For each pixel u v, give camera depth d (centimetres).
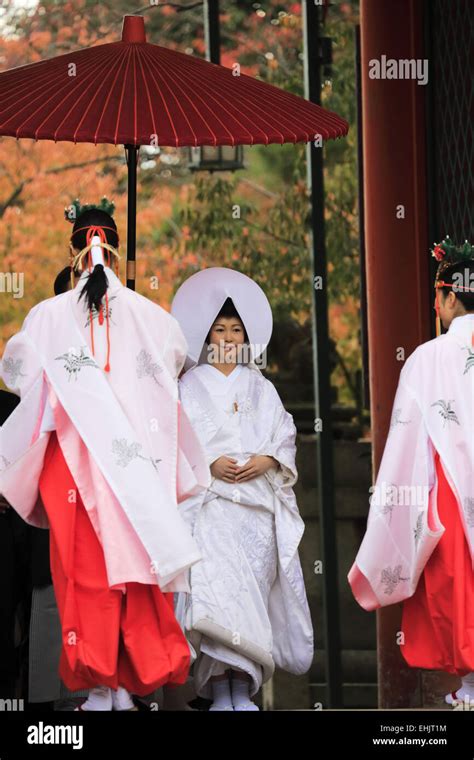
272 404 816
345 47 1836
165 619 700
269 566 802
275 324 1798
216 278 819
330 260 1888
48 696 789
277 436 809
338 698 1323
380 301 1140
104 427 694
